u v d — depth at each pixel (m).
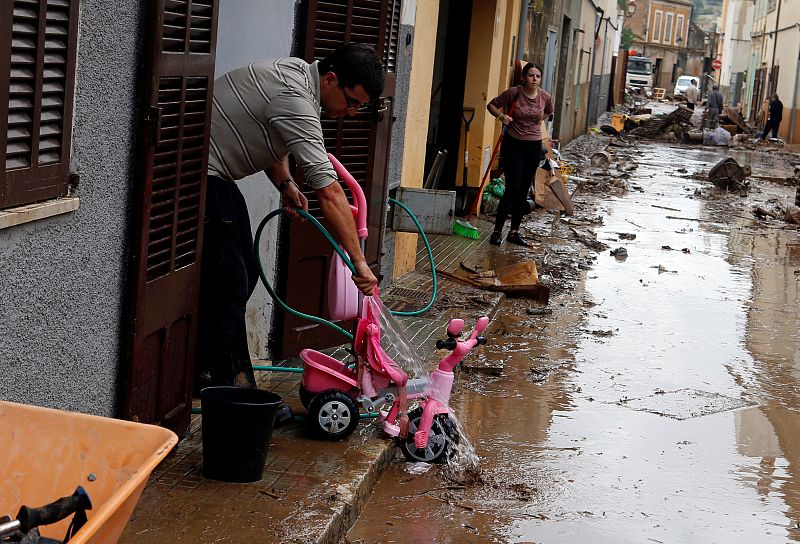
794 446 6.29
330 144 6.66
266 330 6.45
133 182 4.18
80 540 2.25
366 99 4.90
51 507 2.35
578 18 27.83
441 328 7.95
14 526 2.29
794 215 16.88
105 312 4.09
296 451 5.04
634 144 33.88
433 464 5.40
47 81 3.47
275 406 4.54
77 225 3.77
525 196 12.27
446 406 5.40
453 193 8.98
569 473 5.53
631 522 4.97
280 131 4.78
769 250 14.04
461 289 9.47
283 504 4.39
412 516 4.80
